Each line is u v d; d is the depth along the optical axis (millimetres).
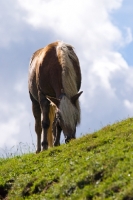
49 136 25203
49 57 24719
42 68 24641
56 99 22703
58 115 22312
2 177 20922
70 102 22297
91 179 17109
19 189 19469
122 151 18047
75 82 23453
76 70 24641
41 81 24656
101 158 17984
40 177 19281
